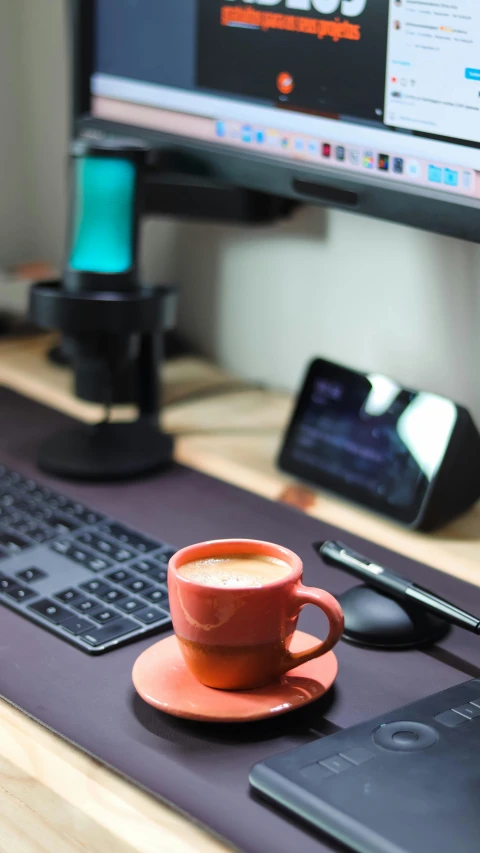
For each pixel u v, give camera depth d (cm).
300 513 89
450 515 86
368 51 82
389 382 90
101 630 70
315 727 60
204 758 57
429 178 80
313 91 87
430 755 56
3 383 123
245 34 92
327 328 114
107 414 104
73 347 99
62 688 64
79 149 95
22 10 139
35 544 83
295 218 114
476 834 50
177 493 93
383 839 49
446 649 69
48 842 58
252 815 53
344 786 53
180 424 109
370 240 106
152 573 78
